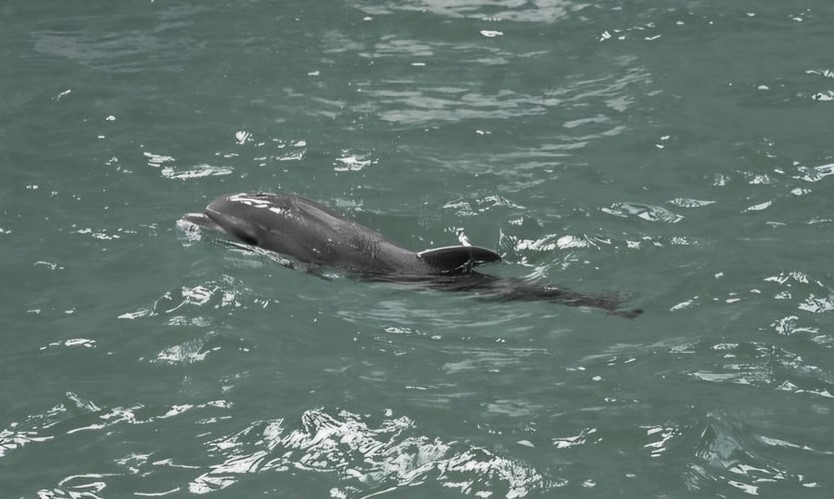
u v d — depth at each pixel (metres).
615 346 28.39
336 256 32.78
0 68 48.41
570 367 27.39
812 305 30.19
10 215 35.84
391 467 23.66
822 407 25.62
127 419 25.42
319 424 24.97
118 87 46.41
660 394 26.05
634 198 37.06
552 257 33.47
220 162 39.88
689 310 30.14
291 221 33.66
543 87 46.75
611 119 43.44
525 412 25.44
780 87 45.44
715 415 25.02
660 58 49.25
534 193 37.47
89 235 34.47
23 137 41.56
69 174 38.81
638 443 24.25
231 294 30.58
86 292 31.17
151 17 54.88
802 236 34.09
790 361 27.44
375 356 28.00
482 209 36.28
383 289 31.56
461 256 32.59
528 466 23.48
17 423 25.30
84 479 23.39
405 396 26.08
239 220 34.06
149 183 38.31
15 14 55.34
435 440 24.41
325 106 44.78
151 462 23.91
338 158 40.16
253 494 22.84
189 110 44.06
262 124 42.91
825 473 23.22
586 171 39.12
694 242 33.91
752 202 36.56
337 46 51.03
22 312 30.22
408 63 49.22
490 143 41.69
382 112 44.34
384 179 38.62
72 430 25.06
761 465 23.48
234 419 25.30
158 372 27.36
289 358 27.88
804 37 50.62
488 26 53.12
